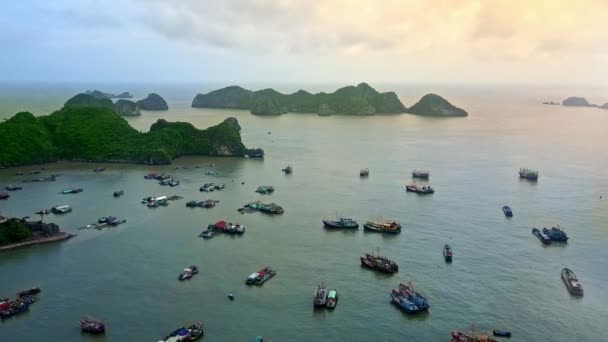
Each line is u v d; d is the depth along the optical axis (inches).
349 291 4505.4
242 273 4857.3
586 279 4813.0
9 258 5147.6
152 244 5595.5
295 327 3909.9
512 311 4175.7
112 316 4033.0
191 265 5024.6
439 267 5034.5
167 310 4136.3
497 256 5339.6
